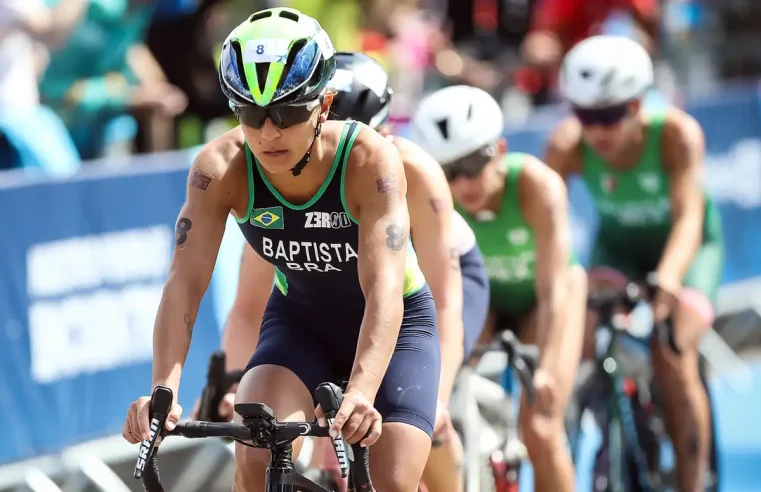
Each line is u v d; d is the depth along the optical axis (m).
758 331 26.08
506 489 12.34
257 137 8.10
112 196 16.03
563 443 12.81
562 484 12.73
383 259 8.43
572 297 13.74
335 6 25.11
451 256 10.51
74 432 15.70
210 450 15.64
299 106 8.05
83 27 19.20
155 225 16.70
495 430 12.89
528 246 13.84
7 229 14.80
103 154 19.98
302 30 8.12
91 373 15.91
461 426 11.82
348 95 10.28
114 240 16.11
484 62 28.77
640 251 17.34
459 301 10.57
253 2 23.81
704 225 17.22
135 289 16.47
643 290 14.98
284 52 7.95
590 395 14.63
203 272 8.69
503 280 14.26
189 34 22.06
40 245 15.16
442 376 10.25
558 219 13.30
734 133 27.27
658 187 16.58
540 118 24.02
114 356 16.19
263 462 8.84
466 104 13.04
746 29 32.88
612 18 27.70
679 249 15.69
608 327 14.80
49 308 15.34
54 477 14.76
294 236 8.96
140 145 20.69
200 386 17.39
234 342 10.74
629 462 14.48
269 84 7.89
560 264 13.20
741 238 27.27
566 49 27.62
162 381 8.15
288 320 9.67
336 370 9.78
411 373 9.14
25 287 15.04
